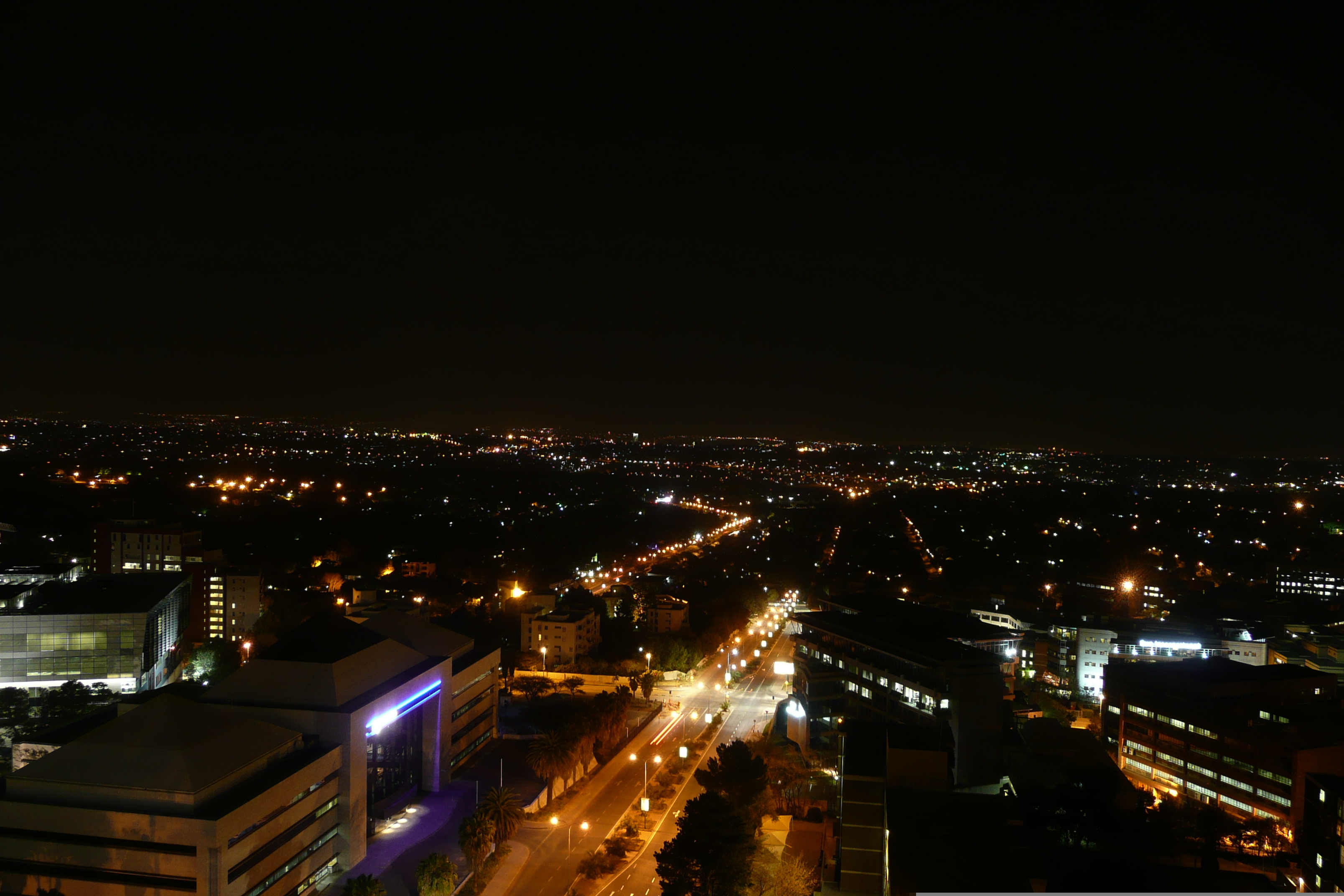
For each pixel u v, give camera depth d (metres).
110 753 102.75
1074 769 127.00
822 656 173.62
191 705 113.19
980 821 93.12
